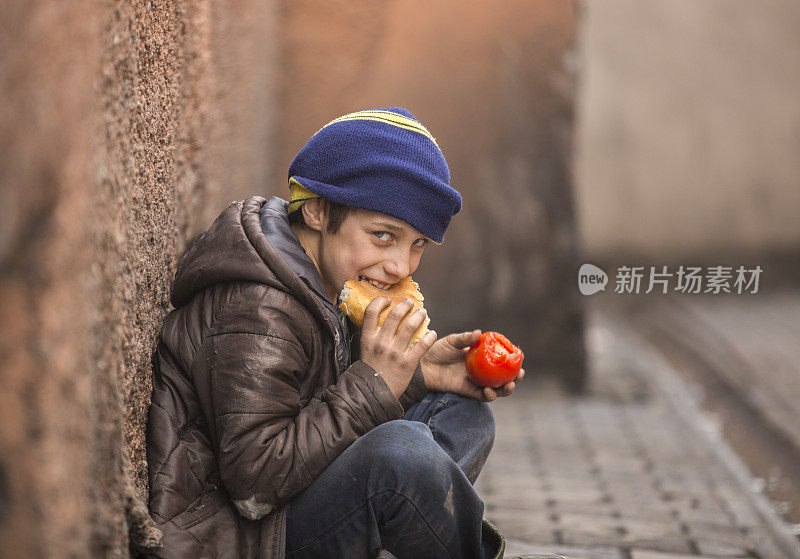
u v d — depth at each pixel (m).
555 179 10.34
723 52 17.75
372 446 3.10
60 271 2.04
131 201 3.04
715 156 17.80
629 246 17.78
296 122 10.55
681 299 16.38
